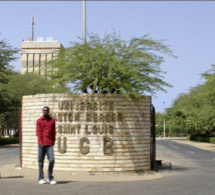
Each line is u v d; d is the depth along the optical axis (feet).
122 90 42.96
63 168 42.75
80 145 42.57
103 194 29.22
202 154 93.76
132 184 34.73
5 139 152.97
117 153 42.98
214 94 115.85
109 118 43.04
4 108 134.10
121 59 44.16
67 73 44.75
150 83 44.68
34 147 45.32
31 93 150.92
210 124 187.01
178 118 221.25
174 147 132.26
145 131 45.16
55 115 43.65
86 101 43.01
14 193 29.01
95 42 45.37
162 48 45.52
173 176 41.98
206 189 32.35
